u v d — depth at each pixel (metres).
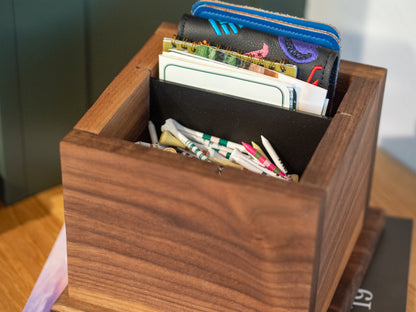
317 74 0.76
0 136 0.94
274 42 0.77
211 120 0.80
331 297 0.82
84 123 0.70
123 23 0.97
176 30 0.87
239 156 0.77
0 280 0.90
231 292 0.69
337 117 0.73
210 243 0.67
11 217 0.99
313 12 1.16
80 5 0.92
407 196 1.05
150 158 0.65
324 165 0.65
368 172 0.88
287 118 0.76
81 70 0.97
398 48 1.08
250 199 0.62
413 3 1.02
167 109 0.81
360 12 1.10
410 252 0.95
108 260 0.73
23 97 0.93
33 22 0.89
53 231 0.97
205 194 0.64
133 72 0.79
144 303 0.75
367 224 0.95
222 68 0.77
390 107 1.11
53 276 0.87
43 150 0.99
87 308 0.78
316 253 0.64
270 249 0.64
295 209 0.61
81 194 0.69
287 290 0.67
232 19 0.80
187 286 0.71
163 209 0.67
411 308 0.88
